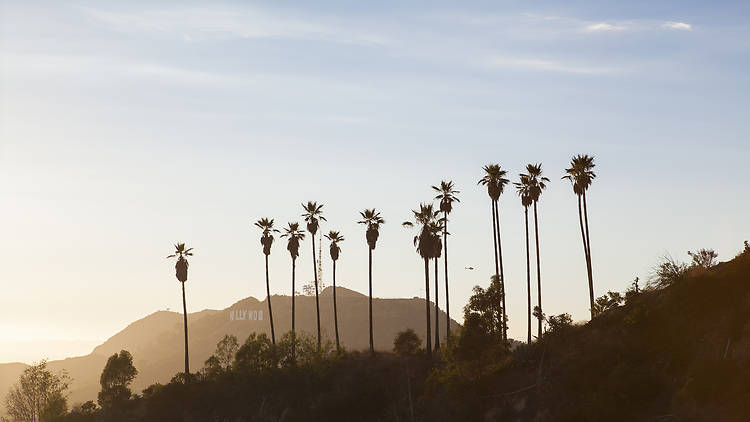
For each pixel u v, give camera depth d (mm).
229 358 119000
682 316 64625
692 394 56188
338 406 89875
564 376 68062
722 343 58656
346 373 100188
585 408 61438
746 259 63844
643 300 70750
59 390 140000
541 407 67438
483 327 80375
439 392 83312
